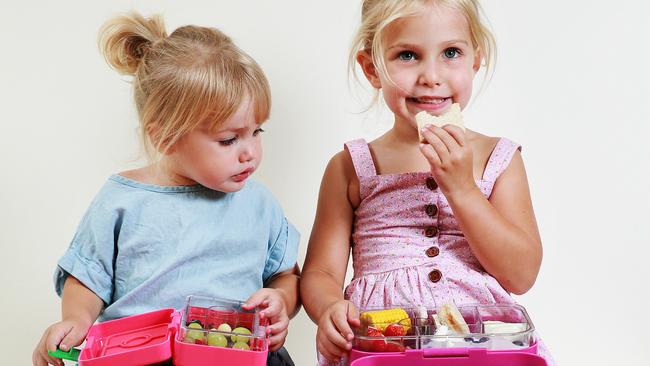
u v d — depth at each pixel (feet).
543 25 5.48
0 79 5.46
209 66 4.26
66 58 5.47
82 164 5.53
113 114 5.49
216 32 4.53
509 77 5.51
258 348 3.82
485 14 5.04
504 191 4.69
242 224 4.73
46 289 5.56
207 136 4.29
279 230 4.94
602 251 5.58
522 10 5.47
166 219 4.56
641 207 5.54
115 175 4.66
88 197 5.55
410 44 4.42
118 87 5.48
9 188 5.50
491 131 5.55
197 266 4.58
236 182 4.43
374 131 5.59
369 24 4.62
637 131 5.49
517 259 4.39
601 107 5.50
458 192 4.25
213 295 4.54
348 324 4.00
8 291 5.54
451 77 4.45
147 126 4.44
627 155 5.52
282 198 5.62
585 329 5.64
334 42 5.51
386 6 4.45
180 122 4.27
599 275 5.60
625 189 5.54
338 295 4.56
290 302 4.66
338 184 4.96
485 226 4.27
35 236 5.54
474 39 4.56
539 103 5.52
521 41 5.49
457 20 4.42
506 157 4.75
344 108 5.56
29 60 5.46
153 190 4.58
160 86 4.33
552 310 5.64
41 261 5.55
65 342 3.94
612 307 5.62
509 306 4.10
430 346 3.78
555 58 5.49
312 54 5.52
